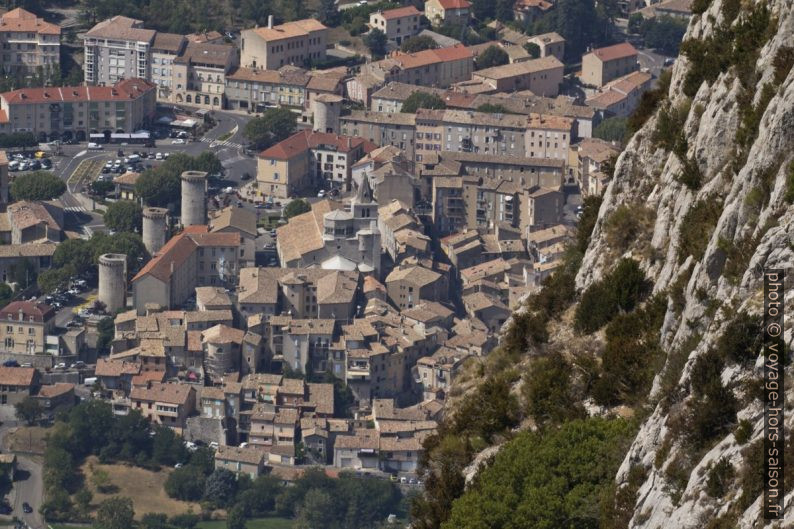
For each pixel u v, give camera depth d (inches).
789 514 6176.2
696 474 6717.5
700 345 7096.5
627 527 7130.9
